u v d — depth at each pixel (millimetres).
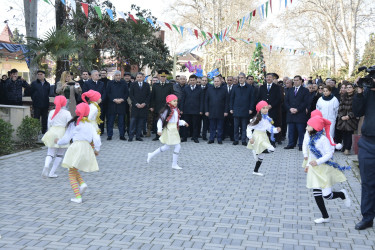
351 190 7125
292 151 11625
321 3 30578
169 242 4539
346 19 31516
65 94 10938
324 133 5520
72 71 18047
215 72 19797
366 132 5051
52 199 6238
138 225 5105
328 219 5348
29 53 14781
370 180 5039
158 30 23234
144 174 8180
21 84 13352
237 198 6500
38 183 7227
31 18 14930
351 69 28062
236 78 14172
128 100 13953
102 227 5008
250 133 8211
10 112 11055
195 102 12891
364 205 5105
